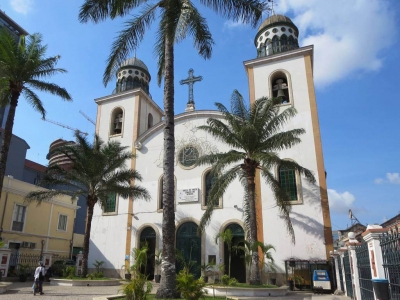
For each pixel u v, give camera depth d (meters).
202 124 27.02
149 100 32.81
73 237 34.78
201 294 10.34
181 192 25.58
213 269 22.69
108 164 22.31
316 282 18.69
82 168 21.44
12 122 17.86
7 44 17.59
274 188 18.45
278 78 26.83
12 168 33.47
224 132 19.50
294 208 22.02
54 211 31.17
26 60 18.11
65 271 23.30
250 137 18.47
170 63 13.97
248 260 18.56
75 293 15.80
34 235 28.33
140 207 26.94
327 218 21.17
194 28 13.12
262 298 15.39
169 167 12.69
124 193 22.11
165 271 11.52
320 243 20.80
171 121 13.28
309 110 24.02
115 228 27.12
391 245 6.97
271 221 22.30
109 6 13.99
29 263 26.06
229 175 19.59
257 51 29.27
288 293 18.30
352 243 12.77
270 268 21.25
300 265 20.62
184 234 24.64
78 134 22.11
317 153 22.75
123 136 30.22
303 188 22.22
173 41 11.71
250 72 26.97
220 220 23.72
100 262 25.53
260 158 18.03
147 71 34.81
